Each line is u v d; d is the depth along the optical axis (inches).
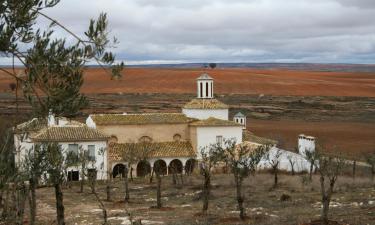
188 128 2864.2
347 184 2054.6
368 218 1244.5
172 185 2295.8
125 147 2704.2
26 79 374.3
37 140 981.2
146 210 1614.2
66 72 381.4
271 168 2662.4
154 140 2810.0
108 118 2780.5
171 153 2711.6
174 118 2864.2
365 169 2600.9
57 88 379.2
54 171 1085.1
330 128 5241.1
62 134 2495.1
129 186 2317.9
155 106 7091.5
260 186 2116.1
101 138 2541.8
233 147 1813.5
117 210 1644.9
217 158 1747.0
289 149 3590.1
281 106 7431.1
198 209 1601.9
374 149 3548.2
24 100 394.9
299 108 7244.1
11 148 453.7
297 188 2020.2
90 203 1830.7
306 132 4879.4
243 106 7303.2
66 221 1418.6
